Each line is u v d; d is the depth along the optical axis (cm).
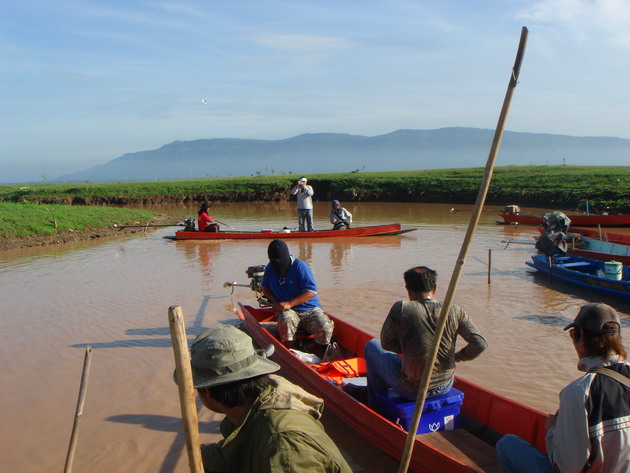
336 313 1023
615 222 2250
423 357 473
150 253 1780
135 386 710
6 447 570
